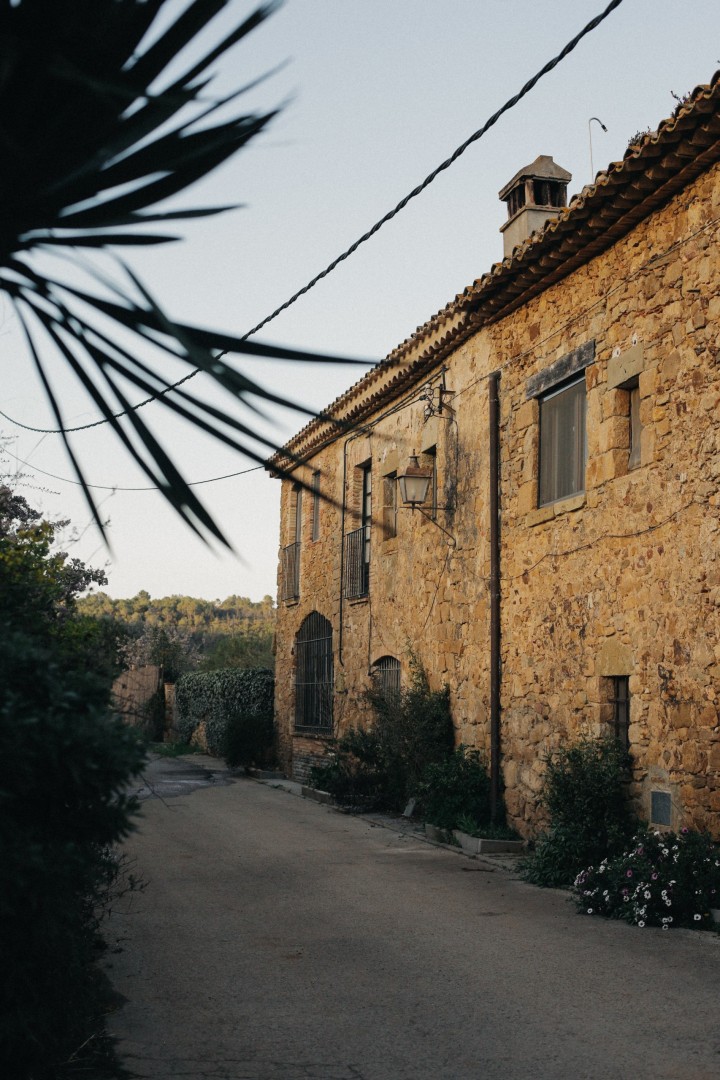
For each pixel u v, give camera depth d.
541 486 11.56
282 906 8.14
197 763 23.67
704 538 8.52
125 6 2.56
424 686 14.13
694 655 8.58
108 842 3.83
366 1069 4.49
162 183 2.96
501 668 12.10
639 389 9.66
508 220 13.23
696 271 8.78
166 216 2.98
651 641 9.20
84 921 4.90
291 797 16.83
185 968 6.22
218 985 5.85
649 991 5.75
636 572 9.48
